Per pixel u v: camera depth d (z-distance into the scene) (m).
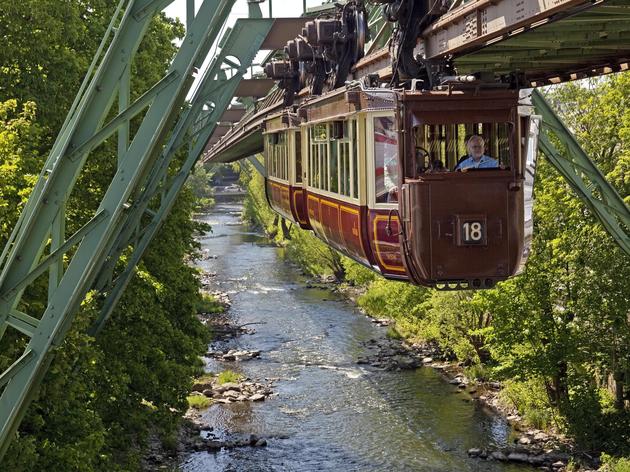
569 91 39.47
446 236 14.14
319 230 25.02
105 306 27.25
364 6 27.27
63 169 11.85
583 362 38.19
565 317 38.19
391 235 17.05
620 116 37.38
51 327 12.38
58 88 28.84
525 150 15.39
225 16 13.21
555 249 36.78
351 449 37.38
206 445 37.97
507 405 42.00
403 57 17.44
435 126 14.38
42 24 27.72
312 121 24.08
